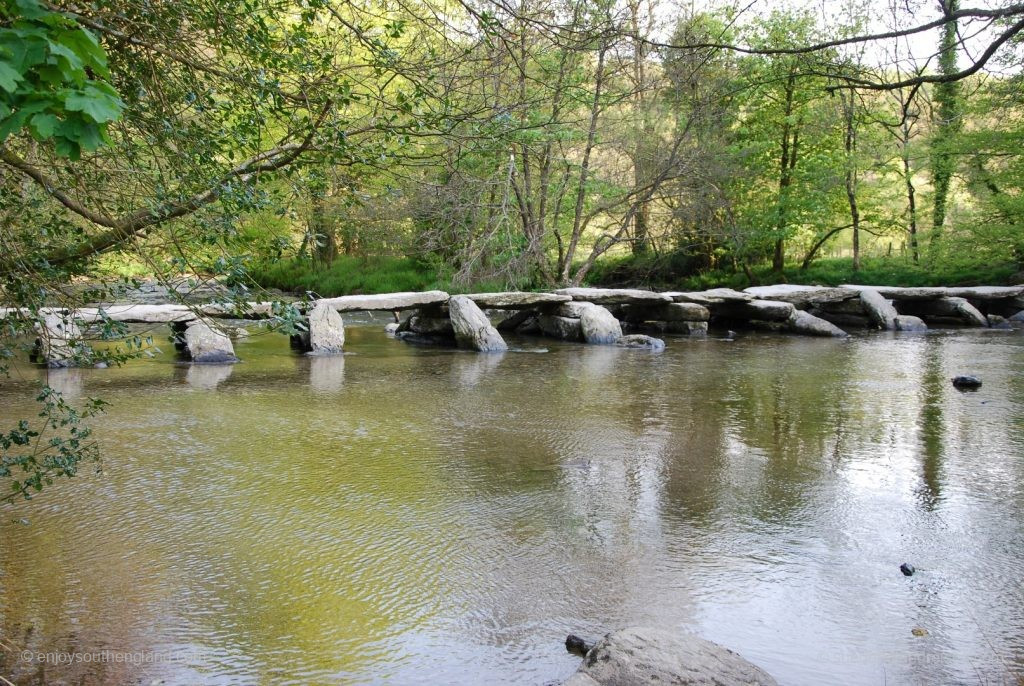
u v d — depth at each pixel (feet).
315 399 29.76
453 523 16.25
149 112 11.82
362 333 56.65
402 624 11.98
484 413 27.27
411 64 13.12
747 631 11.78
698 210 69.92
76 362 12.22
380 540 15.30
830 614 12.34
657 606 12.58
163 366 38.19
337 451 21.93
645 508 17.25
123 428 24.38
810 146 76.64
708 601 12.75
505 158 54.70
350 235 74.54
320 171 12.34
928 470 20.16
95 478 19.11
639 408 28.22
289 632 11.69
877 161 73.41
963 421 25.95
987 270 72.23
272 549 14.83
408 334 53.57
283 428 24.72
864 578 13.65
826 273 77.30
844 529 15.98
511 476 19.61
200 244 11.64
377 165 12.50
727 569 13.98
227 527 15.93
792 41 59.93
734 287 79.00
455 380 34.60
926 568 14.08
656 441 23.25
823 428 24.94
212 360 40.09
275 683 10.32
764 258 85.30
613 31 19.86
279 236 12.81
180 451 21.75
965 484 18.98
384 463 20.72
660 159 66.33
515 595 12.96
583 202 70.18
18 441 11.77
